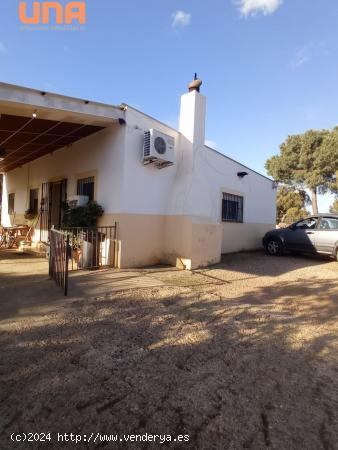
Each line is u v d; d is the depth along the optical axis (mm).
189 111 8453
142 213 7730
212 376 2820
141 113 7664
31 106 6070
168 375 2812
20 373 2744
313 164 24719
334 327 4113
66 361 2975
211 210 8742
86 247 7305
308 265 8711
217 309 4648
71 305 4473
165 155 7691
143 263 7805
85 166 8859
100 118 7062
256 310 4684
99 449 1951
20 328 3643
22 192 13539
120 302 4719
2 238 12273
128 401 2428
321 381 2787
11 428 2107
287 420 2256
